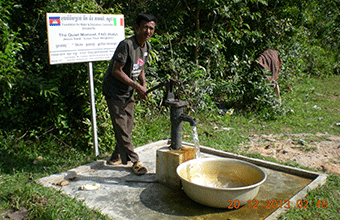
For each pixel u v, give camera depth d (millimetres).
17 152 4316
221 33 7770
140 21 3342
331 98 9156
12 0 4844
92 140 4559
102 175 3811
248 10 8352
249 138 5348
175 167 3367
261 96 6879
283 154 4559
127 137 3729
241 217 2869
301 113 7184
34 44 5188
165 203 3129
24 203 2959
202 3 7332
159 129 5703
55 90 4449
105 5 6645
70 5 4629
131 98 3756
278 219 2764
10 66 4426
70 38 3787
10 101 4473
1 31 4664
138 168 3783
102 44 4098
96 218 2777
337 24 15195
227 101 7867
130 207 3039
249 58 8172
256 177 3176
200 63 7895
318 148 4727
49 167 3977
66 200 3033
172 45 7441
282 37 9602
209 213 2939
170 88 3465
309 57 13156
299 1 9266
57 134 4840
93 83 4352
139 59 3531
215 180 3430
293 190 3465
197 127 5910
